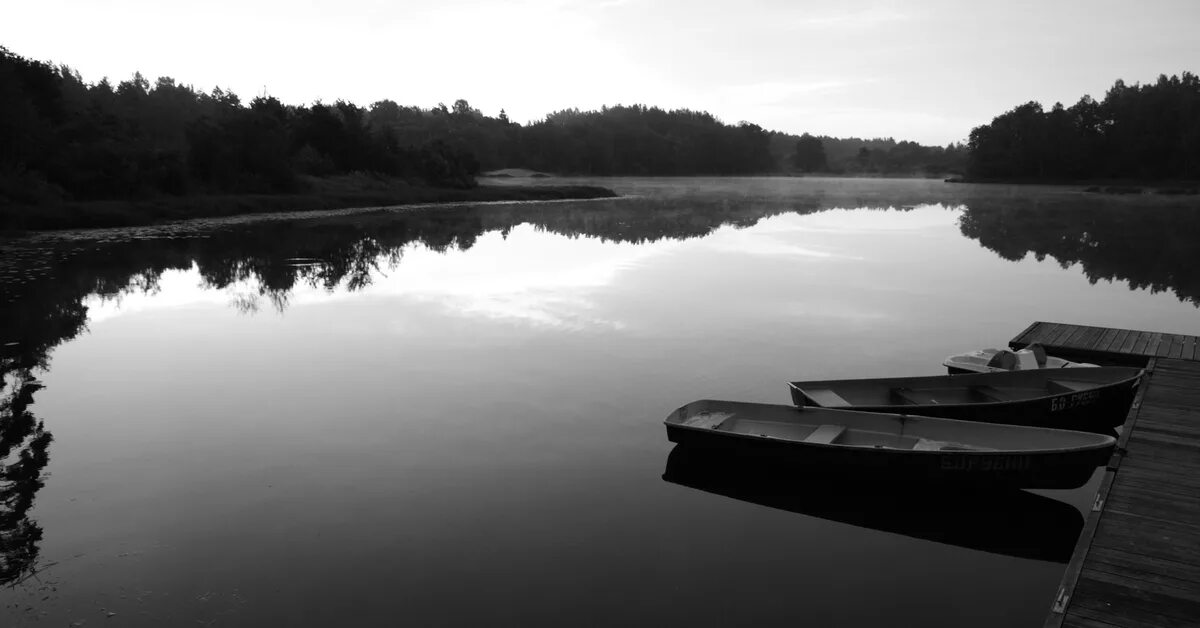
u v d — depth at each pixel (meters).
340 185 45.22
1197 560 4.94
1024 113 97.38
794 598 5.30
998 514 6.68
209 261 20.86
